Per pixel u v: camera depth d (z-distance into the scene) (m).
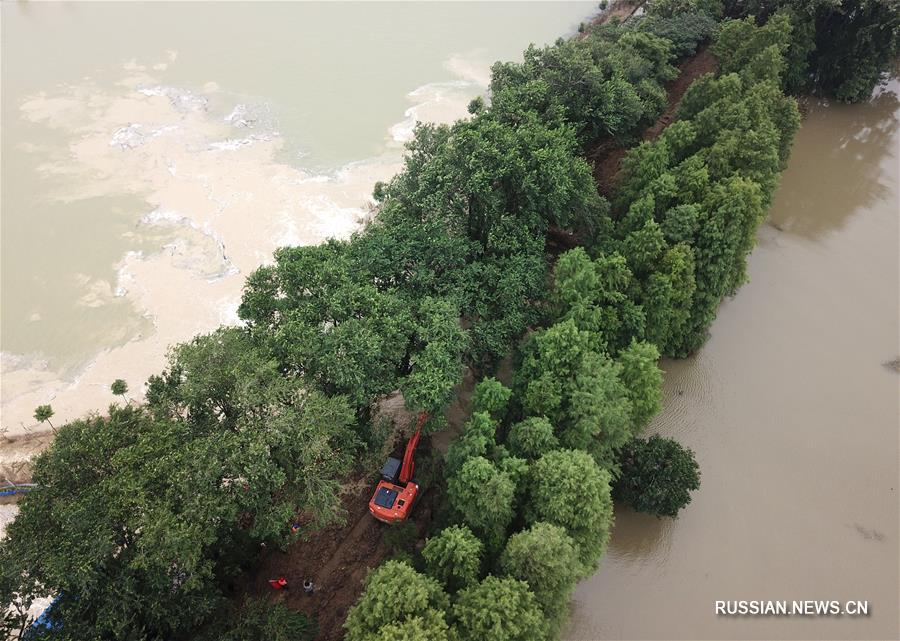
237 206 85.25
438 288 54.28
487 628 37.34
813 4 92.75
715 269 59.47
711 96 75.94
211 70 110.69
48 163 92.38
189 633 41.19
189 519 36.97
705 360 67.19
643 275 59.28
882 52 97.62
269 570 49.03
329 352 44.53
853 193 90.62
